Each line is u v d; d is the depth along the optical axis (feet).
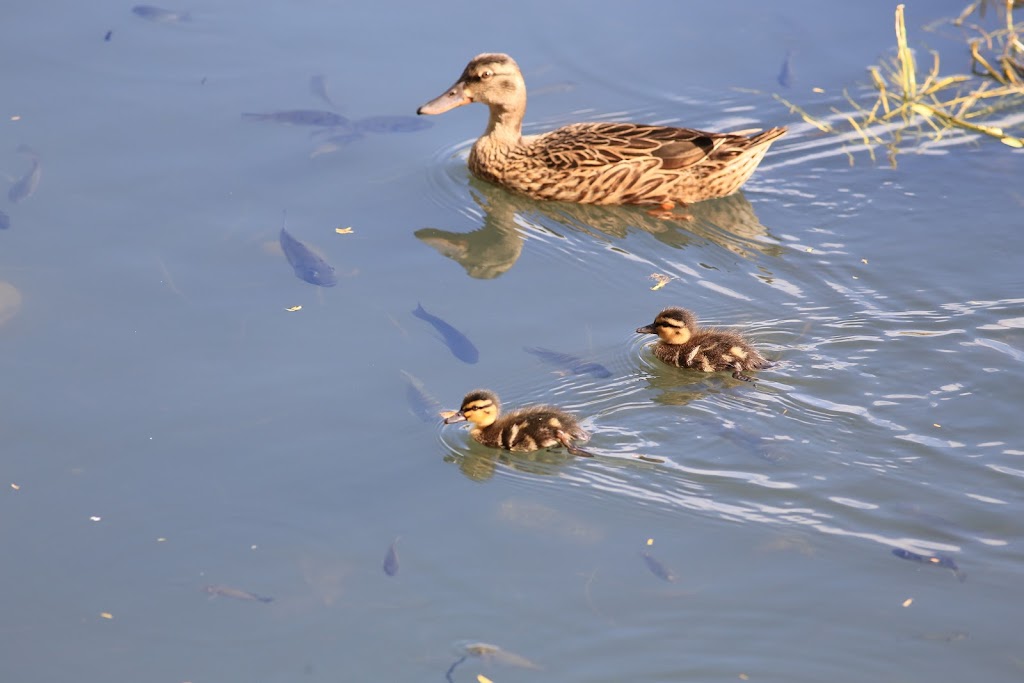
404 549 32.53
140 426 36.55
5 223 45.32
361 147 51.55
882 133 52.75
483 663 28.96
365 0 62.23
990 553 31.63
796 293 42.63
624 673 28.71
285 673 28.84
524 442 35.73
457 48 58.29
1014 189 48.14
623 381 38.63
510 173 50.78
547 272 44.83
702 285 43.57
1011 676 28.25
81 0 61.00
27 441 35.83
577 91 56.44
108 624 30.25
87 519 33.32
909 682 28.25
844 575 31.17
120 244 44.60
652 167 49.14
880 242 45.42
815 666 28.81
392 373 38.83
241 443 36.01
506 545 32.63
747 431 36.09
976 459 34.73
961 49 58.23
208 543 32.68
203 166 49.42
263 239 45.44
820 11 62.13
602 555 32.17
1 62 55.36
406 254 45.34
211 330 40.55
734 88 56.39
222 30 59.00
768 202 48.60
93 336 40.11
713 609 30.32
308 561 32.17
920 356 38.88
